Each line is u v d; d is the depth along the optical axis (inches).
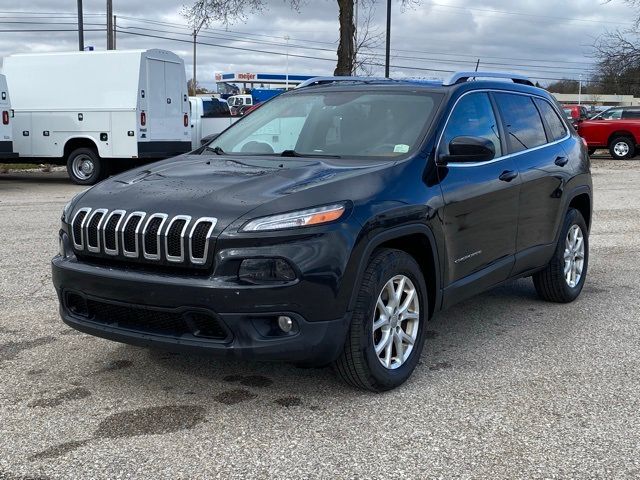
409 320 165.9
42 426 141.9
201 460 128.6
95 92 631.2
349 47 766.5
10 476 122.3
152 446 133.9
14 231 369.7
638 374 174.6
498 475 124.4
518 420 146.9
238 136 205.3
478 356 187.0
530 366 179.6
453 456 131.1
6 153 593.3
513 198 200.4
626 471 126.2
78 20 979.3
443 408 152.5
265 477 123.1
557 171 225.6
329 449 133.3
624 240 370.6
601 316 227.5
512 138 210.1
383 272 152.5
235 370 173.6
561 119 247.6
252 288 136.9
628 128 1006.4
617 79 1374.3
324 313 141.8
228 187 152.6
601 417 148.8
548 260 229.0
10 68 653.3
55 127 647.1
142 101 627.2
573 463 128.9
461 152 172.1
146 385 163.8
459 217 177.2
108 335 152.4
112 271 148.3
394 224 154.9
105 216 151.4
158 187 157.6
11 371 171.8
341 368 153.7
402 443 136.1
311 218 141.7
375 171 161.2
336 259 142.0
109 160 657.0
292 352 140.9
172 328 146.3
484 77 214.4
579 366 179.9
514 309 235.1
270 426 143.0
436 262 170.2
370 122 187.0
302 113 199.5
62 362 178.2
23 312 222.5
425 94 191.0
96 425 142.6
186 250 141.3
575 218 240.5
